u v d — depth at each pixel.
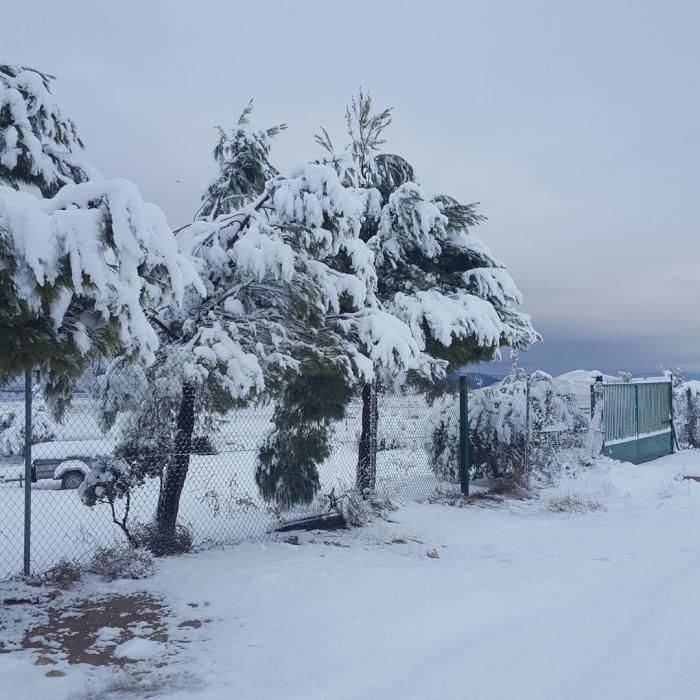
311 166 8.11
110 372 7.67
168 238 5.30
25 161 8.27
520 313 13.74
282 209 8.05
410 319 11.16
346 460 12.19
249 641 5.07
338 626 5.29
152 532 7.82
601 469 15.53
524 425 13.90
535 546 8.60
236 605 5.92
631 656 4.31
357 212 8.01
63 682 4.31
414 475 13.57
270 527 9.33
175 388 7.47
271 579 6.61
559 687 3.89
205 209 10.93
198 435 8.41
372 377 8.63
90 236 4.71
